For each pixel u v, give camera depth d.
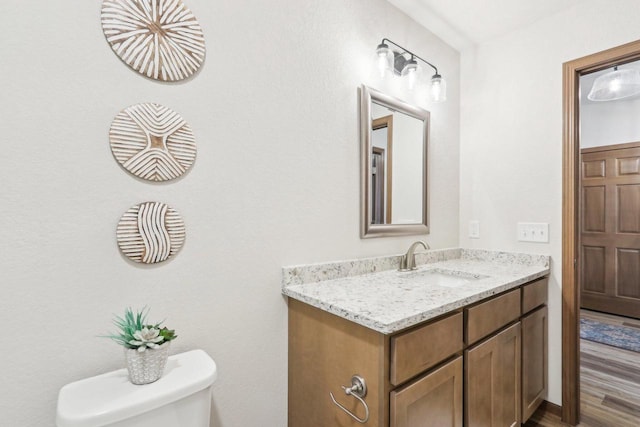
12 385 0.82
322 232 1.48
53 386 0.87
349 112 1.58
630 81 2.27
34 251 0.85
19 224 0.83
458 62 2.27
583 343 2.84
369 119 1.64
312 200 1.44
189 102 1.09
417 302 1.12
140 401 0.80
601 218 3.65
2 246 0.81
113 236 0.96
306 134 1.41
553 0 1.76
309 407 1.24
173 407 0.86
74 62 0.90
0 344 0.81
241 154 1.21
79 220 0.90
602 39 1.70
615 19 1.66
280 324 1.33
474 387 1.25
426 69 2.01
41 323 0.86
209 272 1.14
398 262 1.78
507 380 1.47
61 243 0.88
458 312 1.19
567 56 1.82
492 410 1.36
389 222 1.76
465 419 1.22
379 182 1.71
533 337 1.70
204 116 1.12
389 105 1.75
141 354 0.86
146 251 1.00
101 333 0.94
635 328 3.17
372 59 1.69
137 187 1.00
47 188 0.86
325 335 1.17
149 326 0.91
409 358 0.99
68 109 0.89
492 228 2.12
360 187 1.63
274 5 1.31
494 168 2.11
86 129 0.91
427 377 1.05
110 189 0.95
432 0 1.77
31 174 0.84
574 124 1.80
